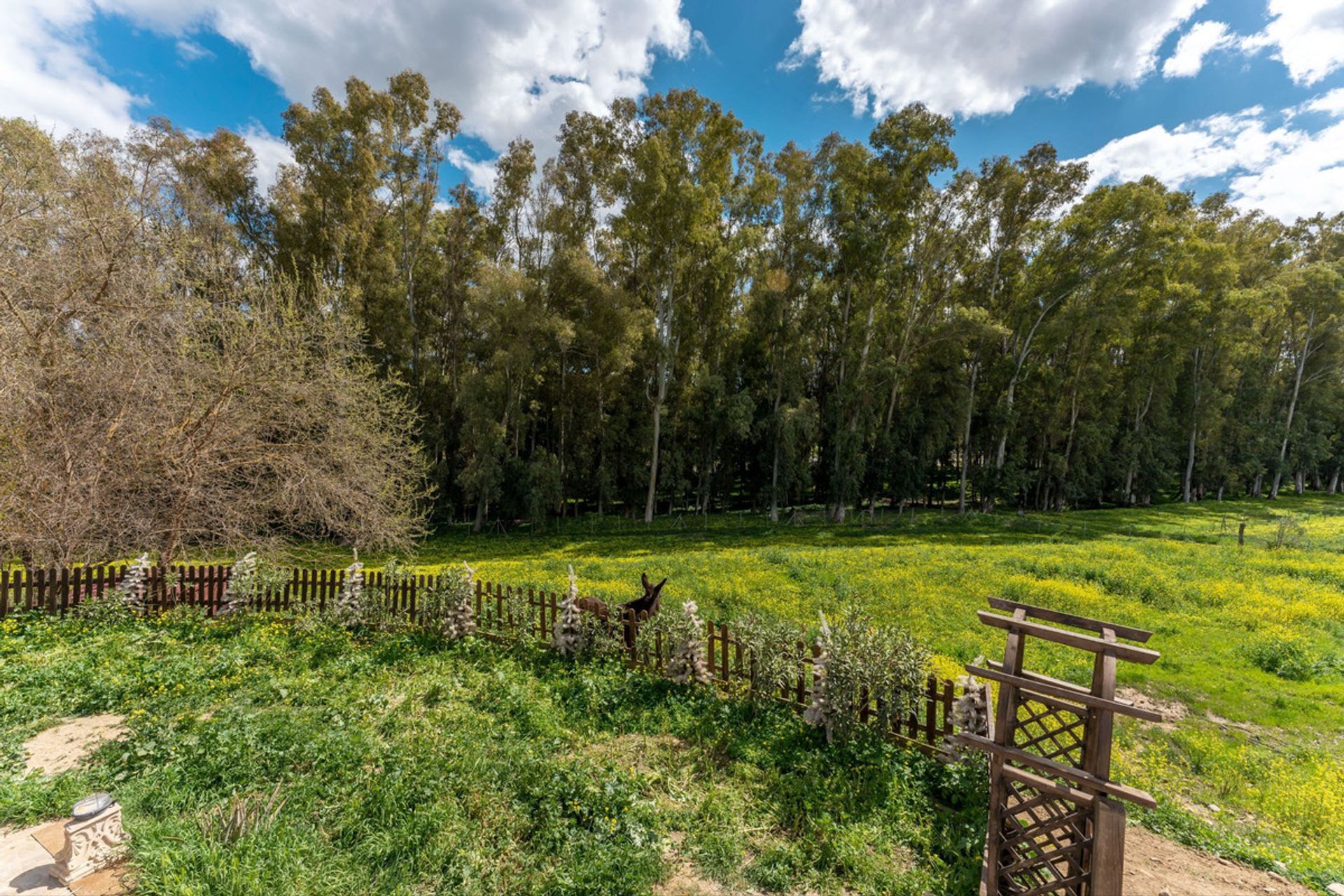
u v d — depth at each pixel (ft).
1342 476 191.62
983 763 17.98
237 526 45.42
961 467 147.64
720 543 94.43
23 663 26.30
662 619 27.73
